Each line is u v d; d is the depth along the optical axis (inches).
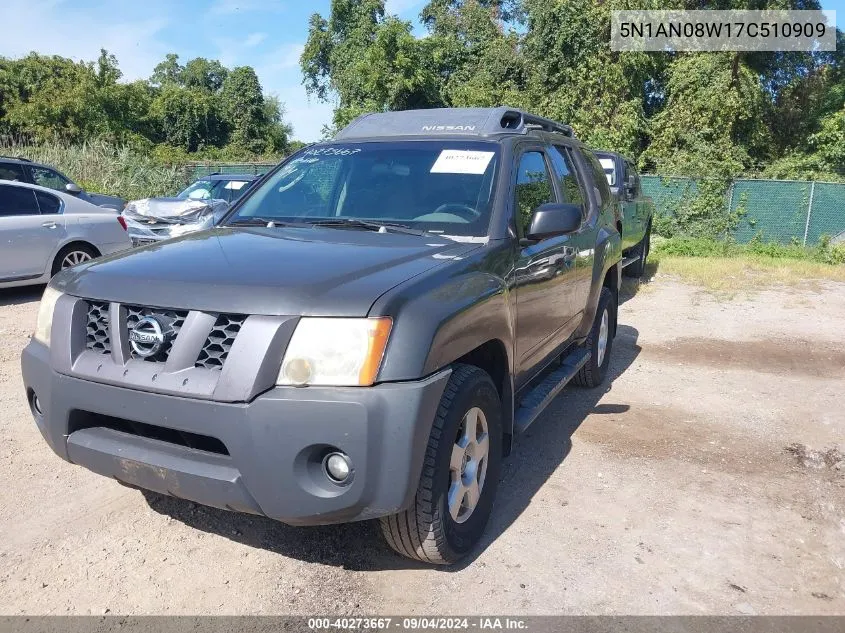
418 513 111.4
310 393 99.3
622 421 201.6
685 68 935.7
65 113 1280.8
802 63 1028.5
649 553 131.3
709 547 134.1
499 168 154.1
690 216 696.4
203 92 2187.5
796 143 1014.4
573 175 205.5
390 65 1080.8
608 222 227.8
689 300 394.0
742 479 164.6
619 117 912.3
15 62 1321.4
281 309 101.3
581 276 191.5
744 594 119.6
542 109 934.4
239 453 100.2
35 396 124.2
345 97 1154.0
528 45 980.6
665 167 804.6
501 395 139.9
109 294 111.5
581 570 125.2
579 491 156.0
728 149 907.4
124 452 109.7
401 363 102.1
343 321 100.8
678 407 215.2
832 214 672.4
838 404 220.8
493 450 130.8
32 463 163.5
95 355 112.6
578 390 230.5
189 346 103.8
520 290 144.3
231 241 134.3
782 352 285.0
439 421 110.7
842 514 148.6
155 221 429.1
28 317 315.6
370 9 1337.4
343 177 162.9
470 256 128.6
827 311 367.2
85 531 135.2
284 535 135.4
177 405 102.3
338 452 101.2
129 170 866.8
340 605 114.7
